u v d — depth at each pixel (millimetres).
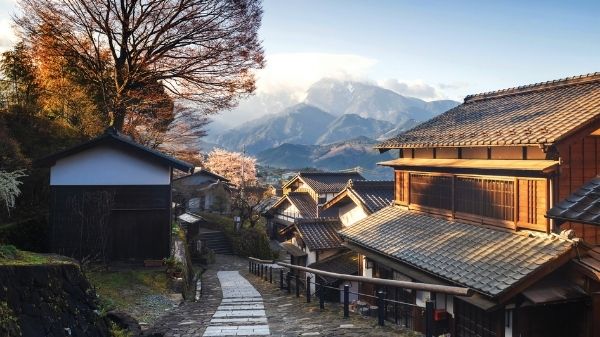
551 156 11336
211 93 24234
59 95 23984
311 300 14195
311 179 42031
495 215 13000
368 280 9539
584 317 10414
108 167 16703
